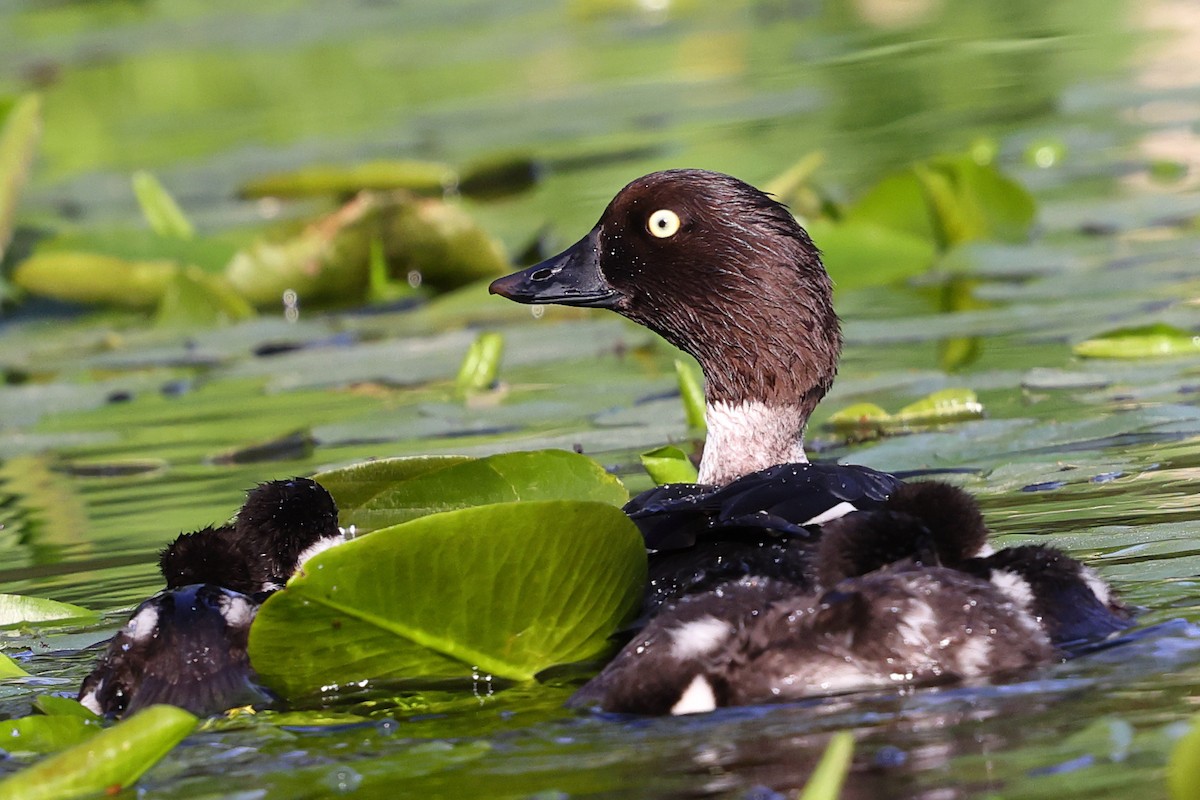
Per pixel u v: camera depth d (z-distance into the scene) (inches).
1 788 241.9
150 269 788.0
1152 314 593.9
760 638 271.4
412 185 944.3
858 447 475.8
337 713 288.4
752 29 1342.3
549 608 295.7
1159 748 237.5
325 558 276.1
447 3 1685.5
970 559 302.8
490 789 246.2
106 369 689.6
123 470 534.3
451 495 385.4
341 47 1526.8
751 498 324.5
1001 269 698.8
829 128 1000.2
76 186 1095.0
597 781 244.8
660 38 1398.9
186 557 337.7
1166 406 477.1
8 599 375.6
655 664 270.8
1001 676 270.1
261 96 1371.8
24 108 769.6
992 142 858.8
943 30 1131.9
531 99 1213.1
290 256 768.3
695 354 411.2
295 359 668.7
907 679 268.4
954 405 500.7
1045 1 1215.6
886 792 231.9
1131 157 890.7
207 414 605.6
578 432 513.7
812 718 259.4
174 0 1740.9
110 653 307.3
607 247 415.5
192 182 1055.0
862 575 291.0
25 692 324.5
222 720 287.9
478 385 587.8
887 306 661.9
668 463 421.1
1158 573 332.8
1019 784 230.8
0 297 832.9
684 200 405.4
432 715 283.0
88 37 1584.6
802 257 404.2
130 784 253.8
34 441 581.9
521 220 863.1
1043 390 520.4
